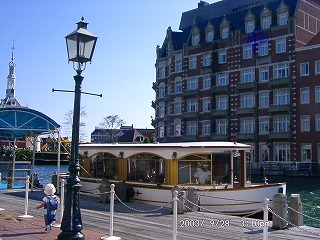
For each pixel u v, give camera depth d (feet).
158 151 65.67
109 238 38.14
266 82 183.52
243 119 190.90
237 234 41.75
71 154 33.73
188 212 55.36
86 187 77.46
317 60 168.96
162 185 64.13
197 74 210.79
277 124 179.42
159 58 243.40
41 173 213.87
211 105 202.18
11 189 87.35
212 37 208.54
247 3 209.77
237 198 60.34
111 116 410.52
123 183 66.39
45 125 73.77
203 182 62.59
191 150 62.80
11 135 88.48
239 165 66.90
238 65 194.08
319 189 126.52
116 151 72.74
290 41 177.17
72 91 34.24
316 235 41.09
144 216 52.49
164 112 234.58
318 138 166.09
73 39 33.47
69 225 33.06
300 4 180.14
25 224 44.57
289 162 171.32
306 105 170.71
